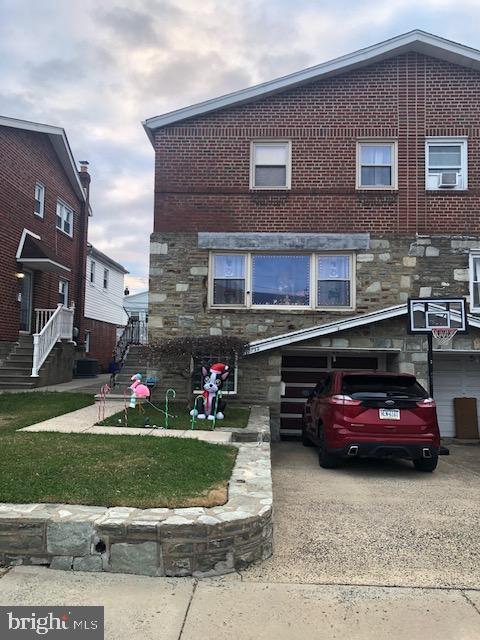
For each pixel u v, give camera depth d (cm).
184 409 1108
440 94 1288
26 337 1741
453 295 1248
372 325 1230
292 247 1264
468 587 416
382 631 349
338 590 406
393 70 1296
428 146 1288
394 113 1289
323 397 905
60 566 424
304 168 1287
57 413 1014
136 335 2252
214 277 1285
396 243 1260
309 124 1295
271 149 1309
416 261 1256
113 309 3030
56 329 1725
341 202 1275
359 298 1254
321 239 1262
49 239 1920
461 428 1316
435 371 1354
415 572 442
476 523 573
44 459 593
